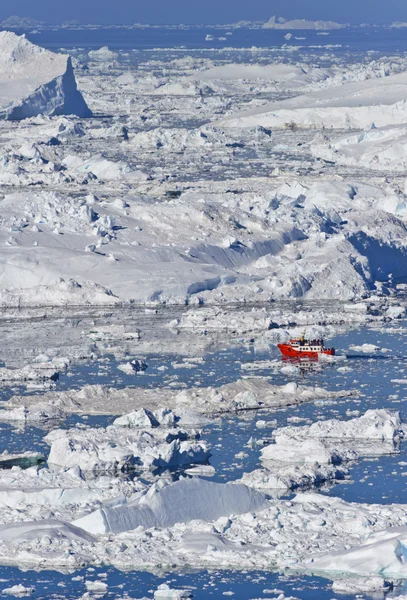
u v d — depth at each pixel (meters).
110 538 193.00
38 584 177.38
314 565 181.12
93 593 174.38
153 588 175.50
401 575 177.88
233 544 189.12
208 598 171.88
